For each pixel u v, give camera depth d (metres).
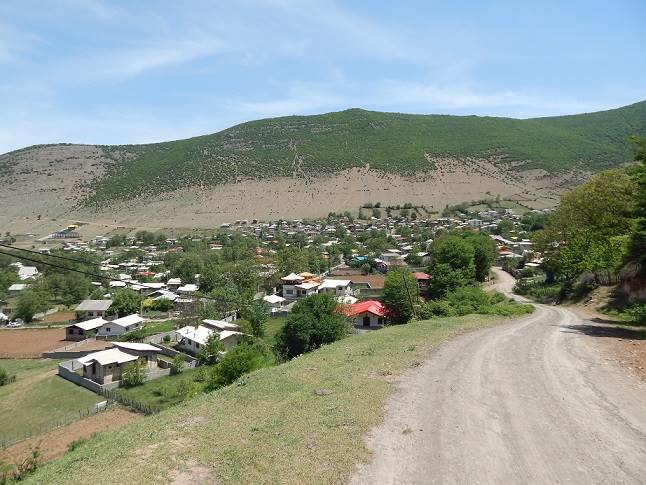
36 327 58.97
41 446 24.42
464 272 52.50
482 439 8.02
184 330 46.53
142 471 7.16
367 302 48.12
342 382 11.54
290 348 34.44
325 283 64.88
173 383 34.59
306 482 6.78
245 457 7.52
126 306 62.44
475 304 34.66
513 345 15.66
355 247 105.69
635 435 7.98
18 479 15.21
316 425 8.75
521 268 71.44
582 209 35.88
